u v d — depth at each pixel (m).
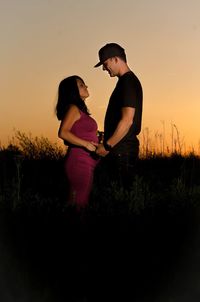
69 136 8.54
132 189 6.17
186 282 5.23
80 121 8.57
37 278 5.18
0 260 5.15
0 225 5.29
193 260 5.31
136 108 8.48
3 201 6.03
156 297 5.21
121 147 8.47
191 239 5.38
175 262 5.30
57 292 5.14
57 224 5.34
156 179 8.96
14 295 5.10
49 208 5.66
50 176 10.86
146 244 5.32
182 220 5.44
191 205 5.79
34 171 11.89
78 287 5.18
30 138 14.34
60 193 8.77
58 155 13.73
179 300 5.22
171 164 13.18
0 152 12.83
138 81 8.58
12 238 5.26
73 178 8.59
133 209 5.66
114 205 5.81
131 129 8.50
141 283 5.22
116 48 8.55
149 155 14.04
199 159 13.50
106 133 8.60
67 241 5.29
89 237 5.30
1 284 5.10
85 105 8.67
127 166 8.44
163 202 5.93
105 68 8.66
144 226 5.38
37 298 5.13
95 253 5.27
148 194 6.12
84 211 5.61
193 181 9.48
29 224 5.31
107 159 8.55
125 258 5.28
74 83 8.57
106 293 5.19
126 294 5.21
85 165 8.57
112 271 5.23
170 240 5.34
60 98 8.63
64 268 5.22
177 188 6.30
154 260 5.28
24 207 5.71
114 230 5.33
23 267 5.18
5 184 7.09
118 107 8.48
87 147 8.50
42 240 5.27
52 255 5.25
